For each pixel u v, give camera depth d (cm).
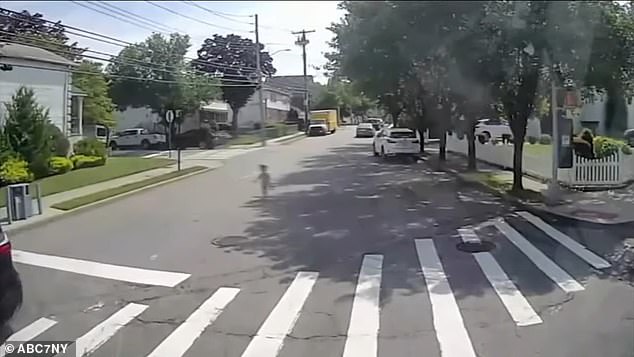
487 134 3900
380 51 1802
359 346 596
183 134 4491
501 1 1365
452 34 1495
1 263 662
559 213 1342
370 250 1041
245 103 5859
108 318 695
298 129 6788
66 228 1330
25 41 2386
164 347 603
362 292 787
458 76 1688
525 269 893
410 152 3059
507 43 1450
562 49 1379
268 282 845
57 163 2431
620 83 1430
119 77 4125
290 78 7950
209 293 794
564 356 560
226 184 2142
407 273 884
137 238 1184
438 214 1407
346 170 2553
